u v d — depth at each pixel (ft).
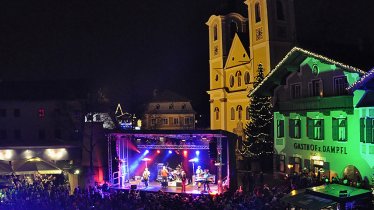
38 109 186.39
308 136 110.93
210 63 211.20
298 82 114.52
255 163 137.28
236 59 190.90
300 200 72.43
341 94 99.55
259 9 173.17
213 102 207.31
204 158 128.77
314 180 96.84
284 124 120.67
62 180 129.18
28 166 113.80
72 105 186.80
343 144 99.04
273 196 80.43
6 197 89.04
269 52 166.91
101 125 128.77
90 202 80.59
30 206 83.05
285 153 120.47
